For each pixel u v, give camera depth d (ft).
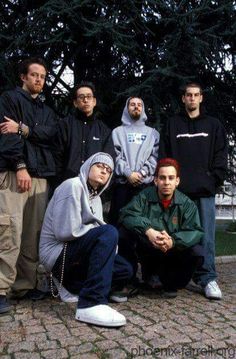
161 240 10.84
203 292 12.55
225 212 99.35
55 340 8.24
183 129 12.52
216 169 12.29
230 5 19.04
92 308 9.17
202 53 19.45
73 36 19.07
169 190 11.25
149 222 11.16
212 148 12.42
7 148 10.14
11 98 10.68
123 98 20.63
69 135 11.86
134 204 11.57
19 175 10.21
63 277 10.49
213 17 20.24
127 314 10.12
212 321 9.69
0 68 18.51
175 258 11.40
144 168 13.06
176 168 11.45
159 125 18.81
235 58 21.89
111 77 22.06
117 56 21.21
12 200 10.27
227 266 19.45
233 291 13.24
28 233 11.02
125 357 7.47
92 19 18.85
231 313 10.41
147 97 19.26
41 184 11.12
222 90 22.88
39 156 10.93
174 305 11.08
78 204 9.87
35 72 10.93
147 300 11.59
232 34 19.89
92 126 12.14
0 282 9.82
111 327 8.95
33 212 11.00
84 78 23.03
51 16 18.02
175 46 18.53
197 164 12.26
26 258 11.00
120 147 13.44
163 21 19.07
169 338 8.45
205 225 12.31
